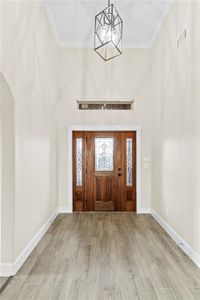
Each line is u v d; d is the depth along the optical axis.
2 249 2.69
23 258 3.00
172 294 2.35
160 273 2.75
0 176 2.68
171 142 3.95
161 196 4.56
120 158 5.59
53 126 4.91
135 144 5.58
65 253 3.29
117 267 2.89
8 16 2.51
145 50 5.52
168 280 2.60
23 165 3.00
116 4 4.00
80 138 5.59
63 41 5.42
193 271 2.80
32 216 3.40
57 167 5.39
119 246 3.54
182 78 3.45
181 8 3.49
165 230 4.26
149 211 5.50
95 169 5.60
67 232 4.16
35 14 3.52
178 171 3.61
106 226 4.50
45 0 3.90
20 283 2.52
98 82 5.50
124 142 5.59
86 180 5.59
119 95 5.50
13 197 2.69
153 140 5.25
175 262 3.03
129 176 5.61
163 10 4.16
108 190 5.61
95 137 5.60
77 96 5.49
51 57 4.66
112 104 5.71
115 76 5.51
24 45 3.03
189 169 3.18
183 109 3.40
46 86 4.26
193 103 3.05
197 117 2.93
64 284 2.51
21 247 2.95
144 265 2.95
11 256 2.69
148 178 5.52
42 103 3.99
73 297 2.29
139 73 5.51
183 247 3.38
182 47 3.44
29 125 3.26
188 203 3.21
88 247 3.50
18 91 2.81
